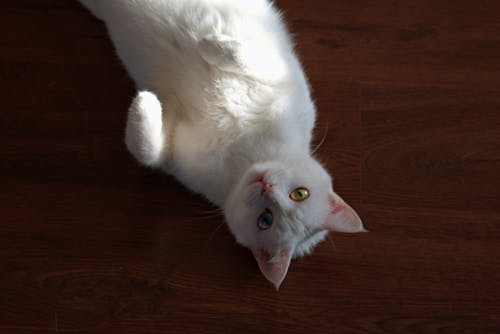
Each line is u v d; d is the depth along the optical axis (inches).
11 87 31.1
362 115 31.9
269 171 26.2
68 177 30.8
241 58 26.2
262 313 30.2
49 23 31.6
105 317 29.9
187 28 27.4
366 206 31.2
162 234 30.7
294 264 30.7
